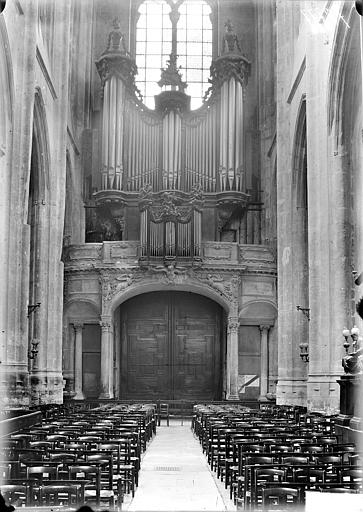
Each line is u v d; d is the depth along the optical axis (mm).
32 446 11156
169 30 38750
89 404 29828
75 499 8633
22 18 21656
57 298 27000
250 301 32438
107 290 31953
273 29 36031
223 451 14516
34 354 24906
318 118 21812
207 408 24750
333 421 16109
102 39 37969
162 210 32000
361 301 6797
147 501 10961
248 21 38250
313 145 21781
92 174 36062
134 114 35438
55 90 27625
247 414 20797
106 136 34969
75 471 8500
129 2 38594
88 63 36719
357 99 20250
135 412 21047
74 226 34812
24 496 8867
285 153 27438
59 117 27734
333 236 20781
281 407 23625
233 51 35344
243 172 35062
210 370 34656
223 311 34719
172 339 34812
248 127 36562
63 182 27781
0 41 19594
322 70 21984
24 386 20312
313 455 9789
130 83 35531
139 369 34688
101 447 11203
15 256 20531
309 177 21781
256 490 8789
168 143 34781
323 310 20906
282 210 27094
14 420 15773
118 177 34688
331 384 20281
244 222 35406
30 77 21547
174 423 30562
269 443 11227
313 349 20953
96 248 32188
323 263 21078
